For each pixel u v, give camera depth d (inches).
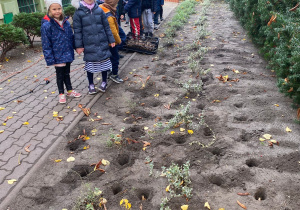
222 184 121.6
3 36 267.7
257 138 150.5
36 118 176.1
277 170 128.1
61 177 129.6
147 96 203.2
